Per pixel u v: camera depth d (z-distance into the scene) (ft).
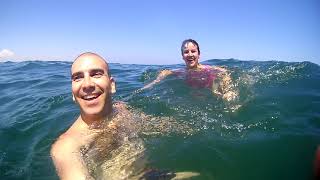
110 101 2.90
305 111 3.72
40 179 2.48
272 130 3.16
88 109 2.72
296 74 5.64
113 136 2.74
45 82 6.66
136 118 3.19
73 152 2.40
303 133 3.06
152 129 3.04
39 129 3.60
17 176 2.57
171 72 5.80
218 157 2.60
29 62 10.62
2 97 5.48
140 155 2.59
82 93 2.69
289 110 3.76
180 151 2.68
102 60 2.81
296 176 2.32
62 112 4.14
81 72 2.69
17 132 3.56
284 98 4.25
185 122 3.35
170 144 2.79
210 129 3.18
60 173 2.28
